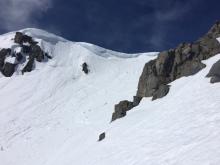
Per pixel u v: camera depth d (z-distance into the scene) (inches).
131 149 1045.8
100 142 1393.9
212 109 985.5
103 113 2090.3
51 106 2519.7
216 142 757.3
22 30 3959.2
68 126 2118.6
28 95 2748.5
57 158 1616.6
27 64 3262.8
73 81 2945.4
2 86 2987.2
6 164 1806.1
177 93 1347.2
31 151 1895.9
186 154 771.4
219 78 1199.6
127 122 1418.6
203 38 1694.1
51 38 3836.1
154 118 1226.0
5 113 2475.4
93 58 3358.8
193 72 1467.8
